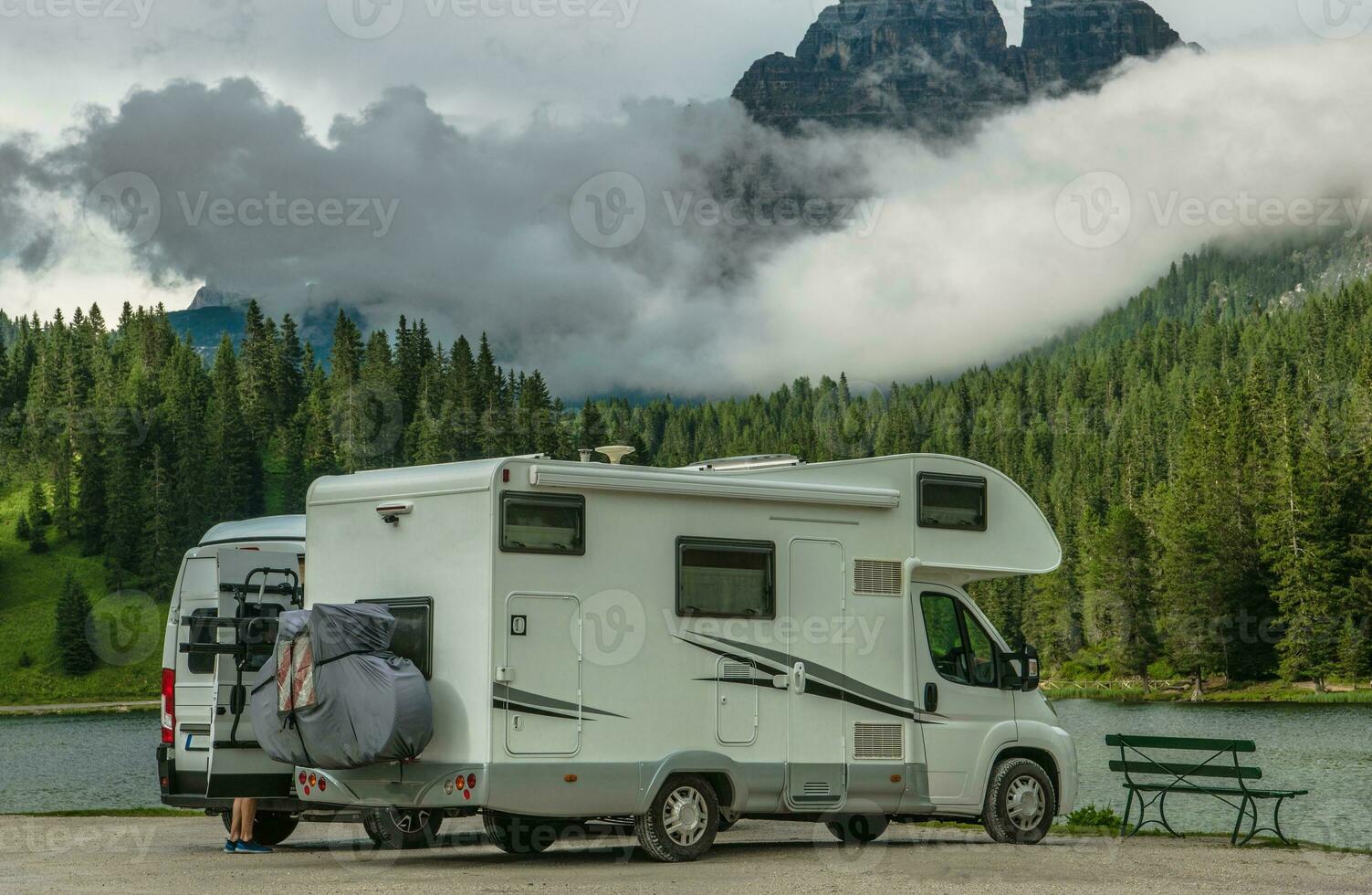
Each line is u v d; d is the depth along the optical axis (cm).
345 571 1107
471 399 13425
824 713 1164
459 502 1033
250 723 1152
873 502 1205
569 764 1026
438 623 1034
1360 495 8525
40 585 13200
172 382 15425
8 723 8694
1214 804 2314
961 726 1241
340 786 1048
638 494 1082
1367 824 2030
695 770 1084
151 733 7175
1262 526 8781
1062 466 13900
